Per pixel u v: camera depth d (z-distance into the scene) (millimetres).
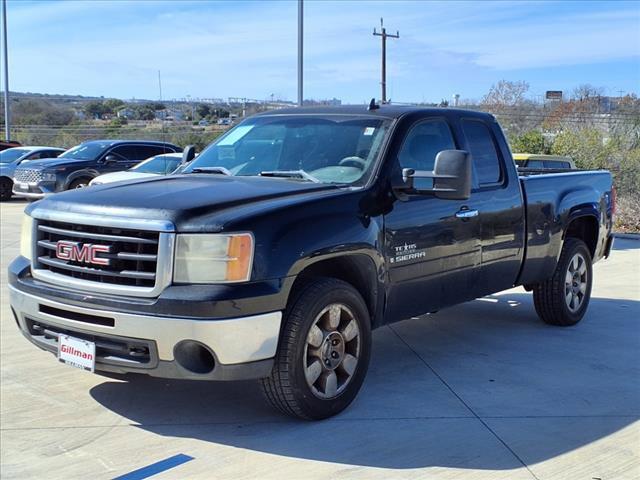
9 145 27188
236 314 4148
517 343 6809
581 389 5512
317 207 4668
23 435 4547
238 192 4711
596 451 4387
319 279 4684
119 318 4230
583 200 7445
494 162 6395
